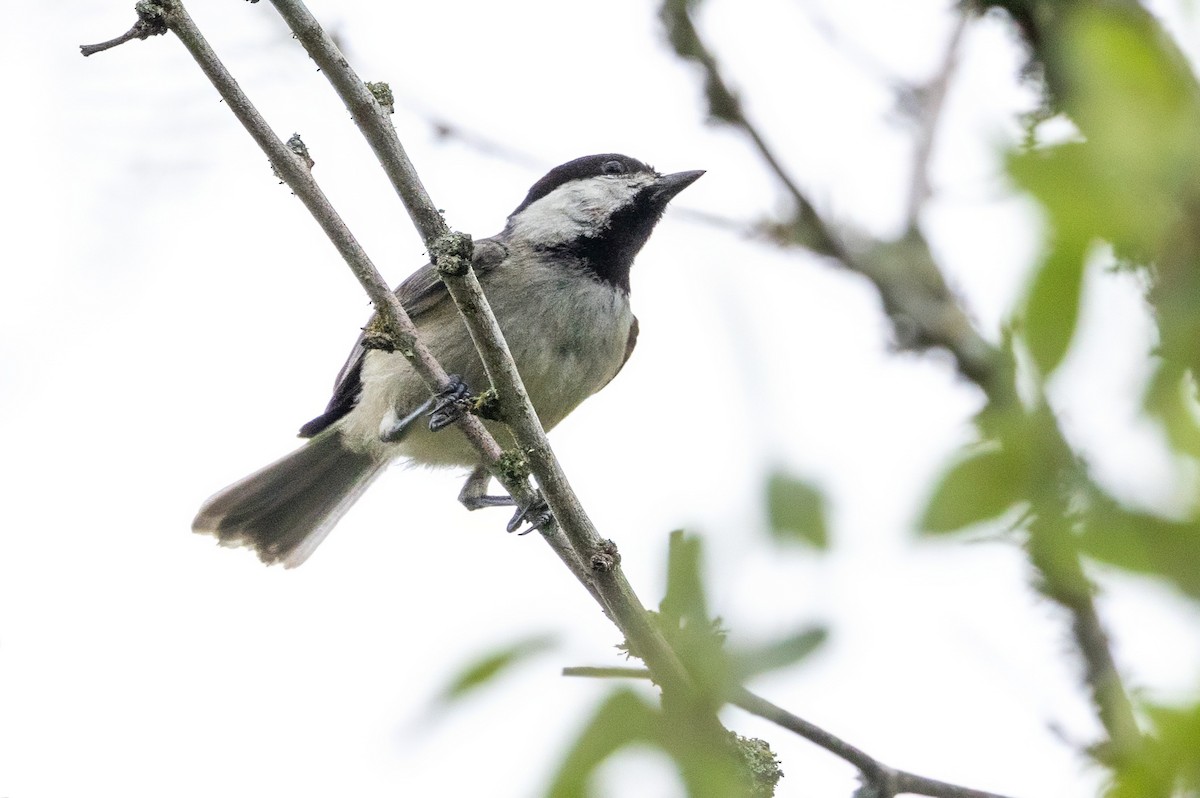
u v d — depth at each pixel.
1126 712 3.26
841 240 5.80
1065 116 3.25
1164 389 2.88
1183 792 2.90
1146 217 2.84
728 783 2.96
